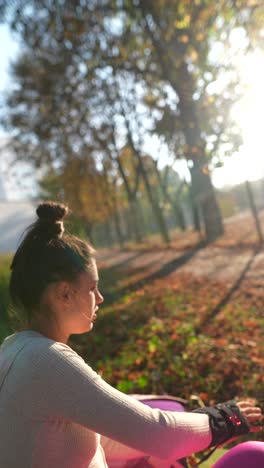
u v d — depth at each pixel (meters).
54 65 18.31
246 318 6.16
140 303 7.90
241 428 1.53
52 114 20.95
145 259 15.52
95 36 15.17
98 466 1.42
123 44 15.05
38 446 1.26
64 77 18.94
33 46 15.38
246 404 1.62
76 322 1.42
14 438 1.26
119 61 16.58
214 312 6.75
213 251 14.07
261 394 3.83
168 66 13.47
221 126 7.16
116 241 33.44
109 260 17.16
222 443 1.51
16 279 1.39
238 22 8.16
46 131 21.56
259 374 4.16
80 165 24.36
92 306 1.42
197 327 6.03
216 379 4.20
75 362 1.29
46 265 1.35
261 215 24.27
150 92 18.72
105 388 1.29
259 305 6.79
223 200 33.34
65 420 1.29
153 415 1.33
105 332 6.30
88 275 1.40
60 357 1.28
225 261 11.73
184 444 1.37
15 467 1.26
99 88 20.03
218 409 1.56
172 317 6.75
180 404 2.22
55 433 1.28
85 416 1.24
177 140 18.09
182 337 5.50
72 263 1.36
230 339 5.33
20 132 21.94
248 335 5.39
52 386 1.25
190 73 13.10
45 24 14.21
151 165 26.70
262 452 1.54
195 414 1.47
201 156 8.90
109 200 26.19
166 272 11.70
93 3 13.34
